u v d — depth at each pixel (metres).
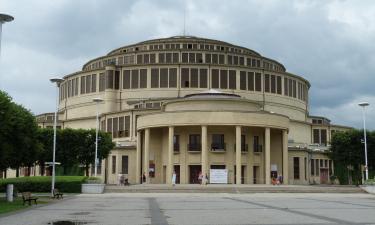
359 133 85.00
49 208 33.31
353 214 28.47
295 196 49.59
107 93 93.38
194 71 92.25
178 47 101.50
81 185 54.09
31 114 49.47
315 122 110.38
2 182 54.69
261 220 24.88
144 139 73.88
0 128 40.16
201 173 66.44
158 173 72.94
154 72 92.62
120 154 79.44
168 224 23.22
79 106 98.44
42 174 80.50
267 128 68.44
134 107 90.31
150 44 103.12
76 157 73.62
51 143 72.25
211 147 68.69
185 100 71.75
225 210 31.33
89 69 99.88
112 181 79.62
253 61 102.38
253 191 54.97
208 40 103.44
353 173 88.56
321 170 89.25
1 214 28.78
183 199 43.88
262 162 71.31
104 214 28.67
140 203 38.38
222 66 92.75
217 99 70.88
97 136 67.94
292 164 82.75
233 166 68.56
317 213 29.11
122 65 93.94
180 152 69.38
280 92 97.44
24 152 46.53
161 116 68.62
